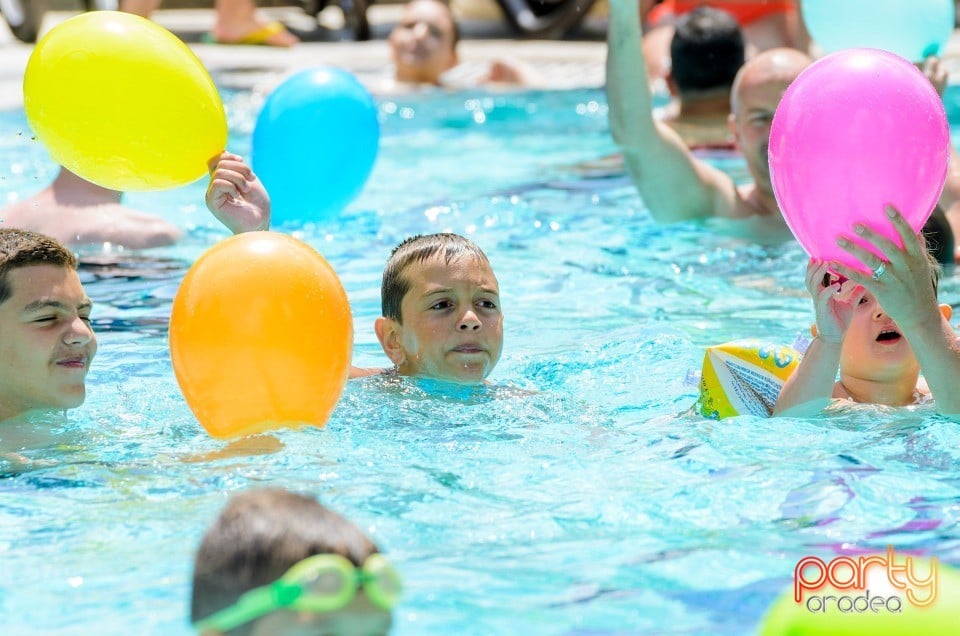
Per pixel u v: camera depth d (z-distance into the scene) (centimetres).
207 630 466
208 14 3938
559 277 1447
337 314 862
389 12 4053
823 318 900
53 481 809
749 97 1608
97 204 1580
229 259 848
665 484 800
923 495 777
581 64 3200
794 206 865
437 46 2927
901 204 834
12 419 926
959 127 2255
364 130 1585
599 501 770
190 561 681
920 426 896
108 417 950
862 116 830
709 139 2191
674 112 2369
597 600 631
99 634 598
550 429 923
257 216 1004
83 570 672
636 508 759
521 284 1419
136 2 3020
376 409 960
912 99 841
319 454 843
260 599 455
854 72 852
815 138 841
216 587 476
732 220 1659
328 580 453
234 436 852
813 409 920
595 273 1462
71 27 981
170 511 755
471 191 1905
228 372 834
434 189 1927
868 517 745
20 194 1786
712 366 954
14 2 3262
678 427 921
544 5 3634
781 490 786
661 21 3058
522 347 1185
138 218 1588
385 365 1139
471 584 649
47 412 932
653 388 1056
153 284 1412
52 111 966
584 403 1005
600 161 2144
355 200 1823
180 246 1578
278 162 1558
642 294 1377
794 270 1468
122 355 1148
